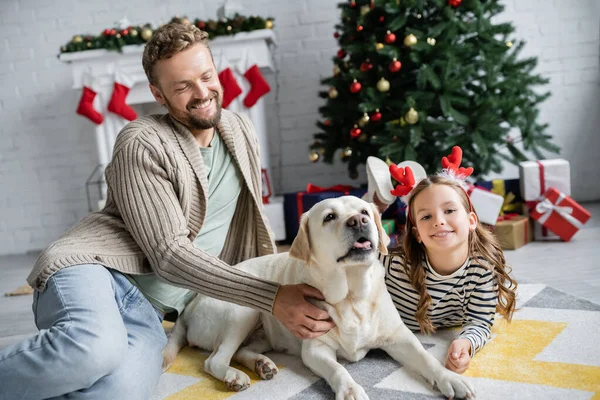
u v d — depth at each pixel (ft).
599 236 9.95
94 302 4.23
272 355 5.49
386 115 10.64
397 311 5.31
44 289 4.41
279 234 11.75
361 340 4.93
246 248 6.26
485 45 10.34
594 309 5.92
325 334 4.93
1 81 14.34
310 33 13.82
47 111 14.34
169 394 4.76
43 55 14.21
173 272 4.75
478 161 10.46
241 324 5.22
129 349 4.48
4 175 14.61
